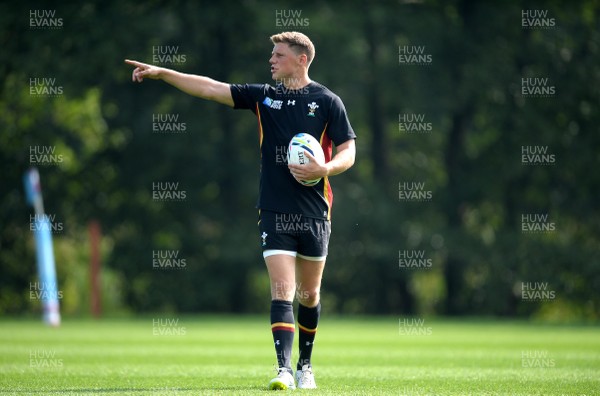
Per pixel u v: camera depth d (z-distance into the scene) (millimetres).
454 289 108812
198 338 51406
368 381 26688
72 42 99938
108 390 23312
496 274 104000
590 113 104500
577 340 52438
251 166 108500
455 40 104125
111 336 52438
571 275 103438
